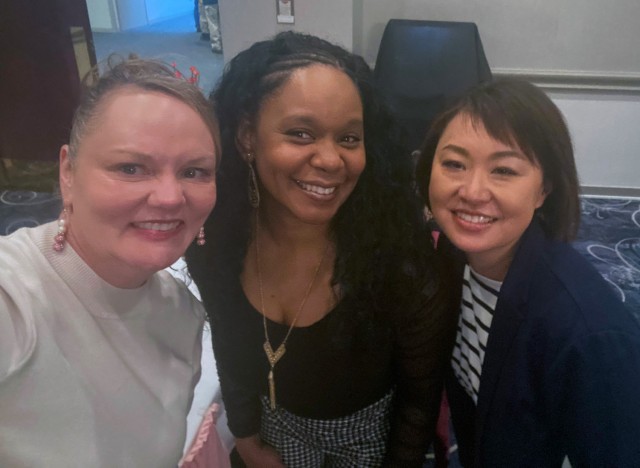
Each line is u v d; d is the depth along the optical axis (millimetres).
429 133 1047
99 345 765
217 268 1135
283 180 949
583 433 890
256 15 3117
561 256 977
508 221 938
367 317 1052
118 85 699
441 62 2973
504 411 1016
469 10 3285
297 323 1091
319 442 1281
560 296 922
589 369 863
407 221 1053
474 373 1160
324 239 1072
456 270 1143
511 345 981
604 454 871
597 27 3213
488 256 1021
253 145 982
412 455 1234
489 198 918
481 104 918
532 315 947
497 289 1053
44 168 3865
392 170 1037
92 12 7926
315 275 1079
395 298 1049
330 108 893
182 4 9602
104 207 676
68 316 738
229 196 1073
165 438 861
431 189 996
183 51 6605
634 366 855
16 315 693
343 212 1038
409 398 1206
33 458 701
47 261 738
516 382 980
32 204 3574
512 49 3348
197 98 729
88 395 745
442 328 1103
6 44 3596
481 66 3008
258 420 1363
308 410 1202
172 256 723
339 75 913
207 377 1375
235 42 3197
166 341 894
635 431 849
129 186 673
